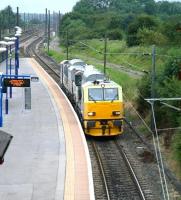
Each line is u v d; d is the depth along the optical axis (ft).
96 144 107.34
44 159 84.38
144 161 93.45
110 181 81.92
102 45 313.53
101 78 116.78
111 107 109.81
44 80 202.18
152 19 281.95
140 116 127.54
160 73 122.42
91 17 452.76
